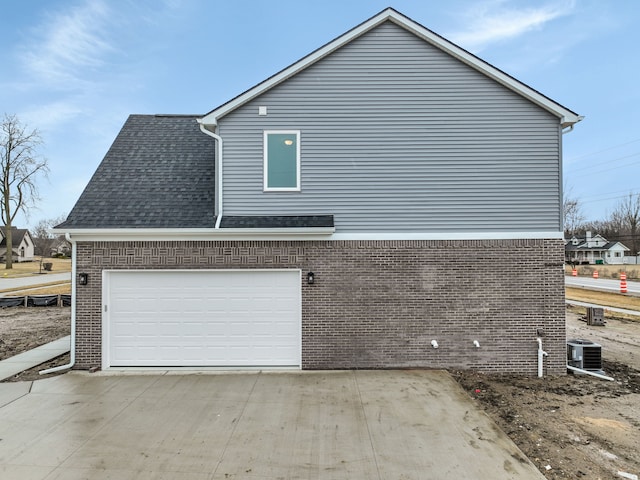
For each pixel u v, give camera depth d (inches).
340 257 346.9
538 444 216.2
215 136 353.7
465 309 345.4
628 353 420.2
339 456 201.8
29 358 379.2
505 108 353.1
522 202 349.4
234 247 346.3
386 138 354.3
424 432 227.0
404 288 346.0
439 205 350.3
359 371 337.1
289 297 348.5
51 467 189.8
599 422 244.4
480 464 194.9
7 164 1726.1
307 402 269.1
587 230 3132.4
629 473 188.7
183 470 188.4
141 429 229.0
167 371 338.0
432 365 343.9
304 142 354.9
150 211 353.1
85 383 307.0
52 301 743.1
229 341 346.6
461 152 352.5
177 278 347.6
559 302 343.9
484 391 297.1
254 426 233.5
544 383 317.7
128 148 428.5
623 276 975.0
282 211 353.7
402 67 356.2
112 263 342.0
